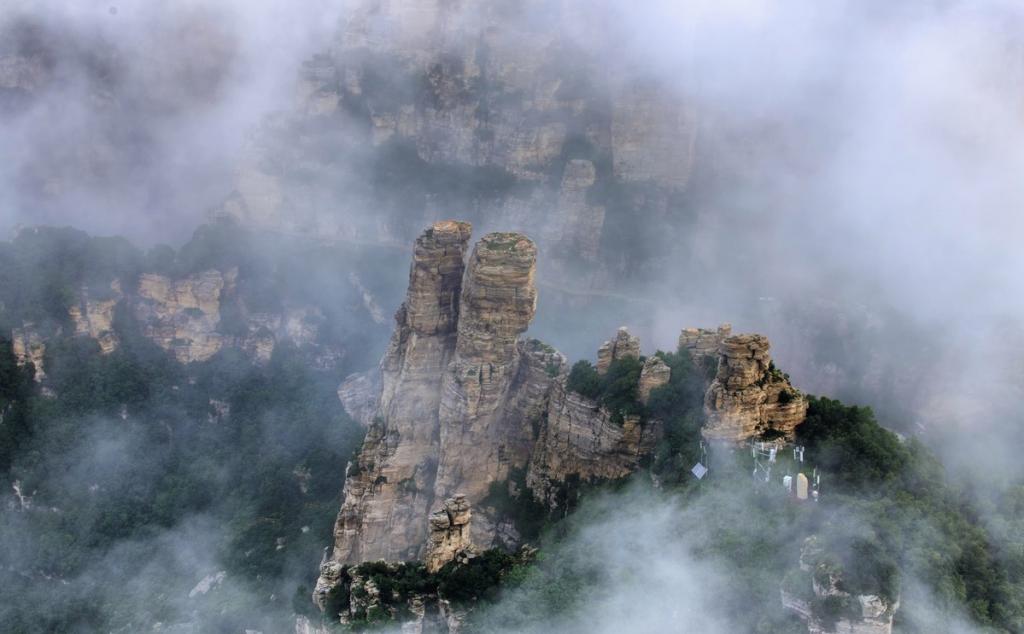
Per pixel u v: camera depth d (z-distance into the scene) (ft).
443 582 331.77
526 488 382.83
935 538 287.07
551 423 377.30
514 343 384.06
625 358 369.91
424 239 387.14
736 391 329.11
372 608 333.42
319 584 361.30
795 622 266.16
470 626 319.06
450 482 388.78
